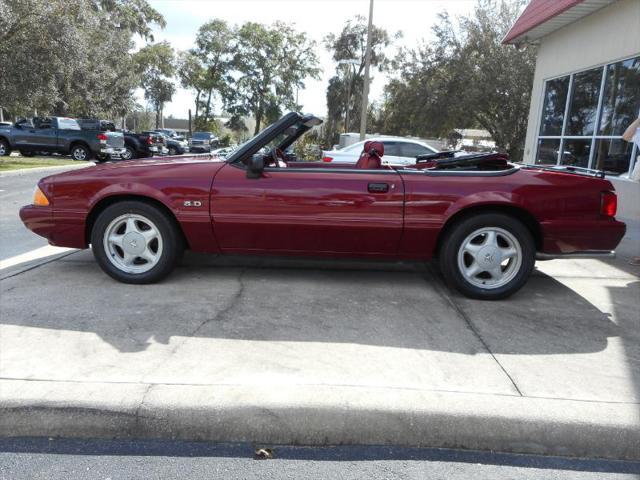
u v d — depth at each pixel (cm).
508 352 338
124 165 464
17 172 1562
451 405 265
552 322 394
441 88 2270
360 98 5097
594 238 432
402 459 249
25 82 1612
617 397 283
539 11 1196
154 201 444
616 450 257
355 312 400
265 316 384
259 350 327
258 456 248
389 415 259
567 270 548
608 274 536
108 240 446
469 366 315
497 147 2289
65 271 484
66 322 362
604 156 1026
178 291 434
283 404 260
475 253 430
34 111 1903
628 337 369
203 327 360
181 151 3181
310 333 357
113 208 438
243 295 429
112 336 342
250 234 438
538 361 326
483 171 439
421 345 344
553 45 1245
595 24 1050
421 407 262
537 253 441
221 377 291
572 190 429
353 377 296
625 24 946
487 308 420
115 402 261
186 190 431
